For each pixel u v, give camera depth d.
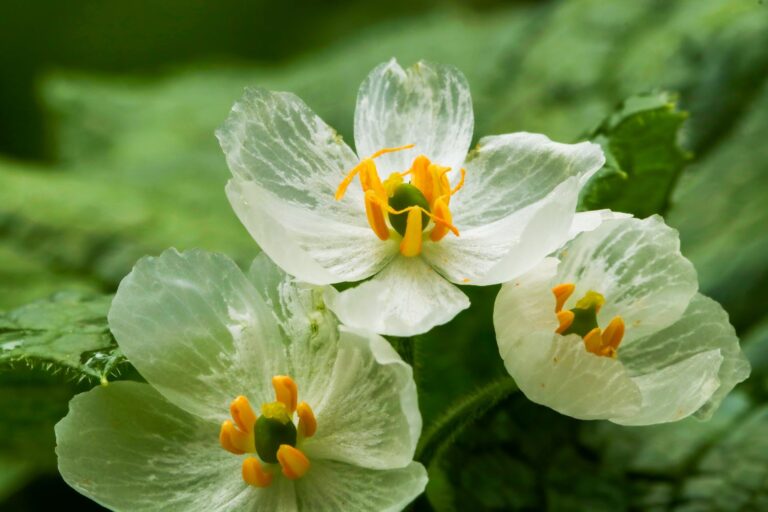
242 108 0.15
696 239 0.20
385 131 0.16
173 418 0.15
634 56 0.22
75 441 0.15
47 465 0.18
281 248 0.15
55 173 0.22
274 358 0.15
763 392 0.18
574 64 0.22
